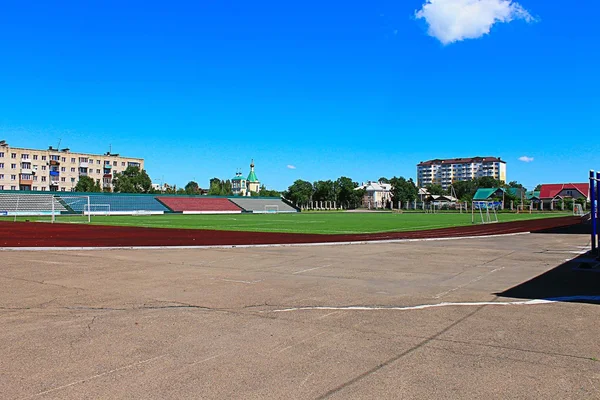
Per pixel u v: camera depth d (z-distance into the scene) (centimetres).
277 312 835
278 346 633
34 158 12425
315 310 851
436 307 872
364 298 960
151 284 1131
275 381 509
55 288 1072
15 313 825
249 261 1605
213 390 484
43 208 7788
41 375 525
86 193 8619
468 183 18425
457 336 676
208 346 633
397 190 15450
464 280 1191
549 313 817
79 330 713
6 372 534
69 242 2441
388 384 500
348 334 690
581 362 563
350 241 2478
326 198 15600
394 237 2809
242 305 894
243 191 18412
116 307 875
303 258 1697
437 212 11156
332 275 1280
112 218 6338
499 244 2325
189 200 10181
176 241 2514
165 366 555
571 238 2758
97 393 476
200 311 843
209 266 1472
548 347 623
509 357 583
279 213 10069
